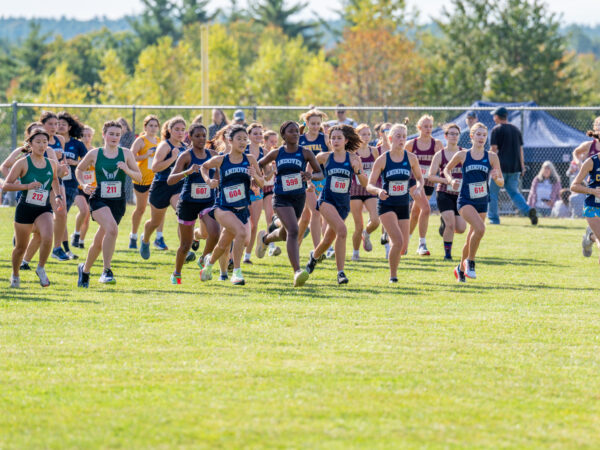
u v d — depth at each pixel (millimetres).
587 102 105562
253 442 9828
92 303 17969
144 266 24062
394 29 122375
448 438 10039
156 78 124375
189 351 13789
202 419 10570
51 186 19609
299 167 19984
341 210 20781
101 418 10617
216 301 18359
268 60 136750
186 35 181500
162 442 9828
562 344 14594
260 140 24297
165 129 24156
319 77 124312
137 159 27047
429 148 26344
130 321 16078
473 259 21828
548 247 29578
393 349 14031
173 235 32438
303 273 19797
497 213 38219
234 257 20641
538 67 102312
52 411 10875
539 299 19109
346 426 10359
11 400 11281
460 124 47062
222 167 19906
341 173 20531
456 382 12203
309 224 26000
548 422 10656
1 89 180375
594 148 29188
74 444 9781
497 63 104000
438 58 110312
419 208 26875
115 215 20453
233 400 11305
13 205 43625
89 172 26953
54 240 25016
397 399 11398
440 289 20453
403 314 17031
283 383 12062
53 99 125938
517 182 37875
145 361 13188
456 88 103562
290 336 14891
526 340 14828
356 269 23828
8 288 19734
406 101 113438
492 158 21656
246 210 20406
